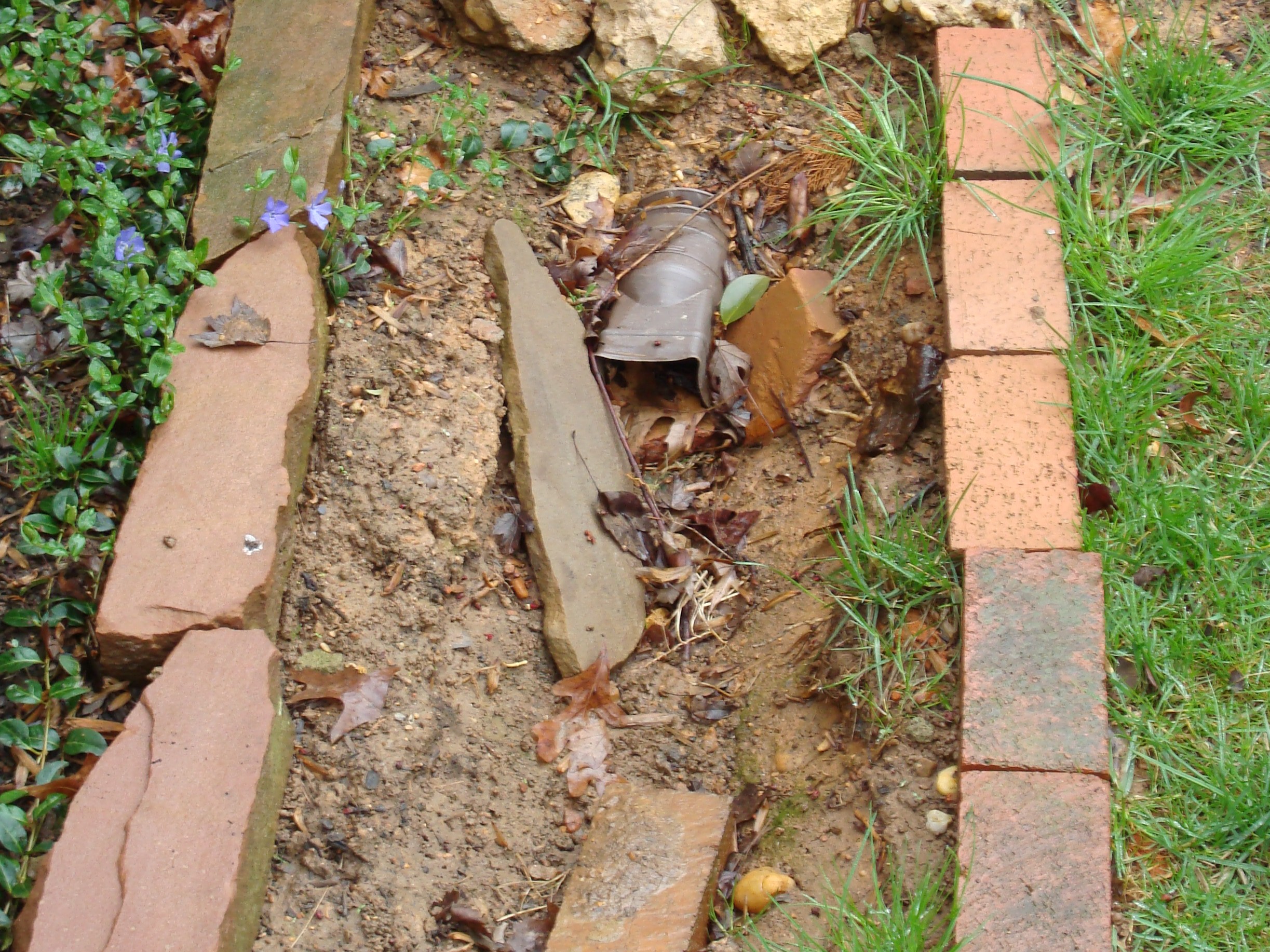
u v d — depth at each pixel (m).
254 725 1.79
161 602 1.83
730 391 2.11
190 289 1.99
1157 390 2.00
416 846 1.85
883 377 2.07
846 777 1.88
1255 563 1.90
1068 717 1.80
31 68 2.15
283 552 1.89
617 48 2.25
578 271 2.15
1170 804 1.80
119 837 1.74
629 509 2.04
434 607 1.94
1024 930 1.73
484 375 2.04
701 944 1.81
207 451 1.90
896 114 2.22
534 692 1.95
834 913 1.80
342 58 2.15
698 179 2.24
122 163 2.08
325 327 2.02
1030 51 2.19
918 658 1.89
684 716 1.97
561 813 1.90
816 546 2.02
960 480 1.91
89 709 1.85
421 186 2.14
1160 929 1.74
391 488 1.96
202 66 2.21
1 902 1.76
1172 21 2.24
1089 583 1.86
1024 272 2.02
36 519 1.89
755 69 2.28
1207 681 1.85
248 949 1.76
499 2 2.23
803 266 2.17
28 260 2.04
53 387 1.98
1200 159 2.13
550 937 1.80
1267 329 2.02
